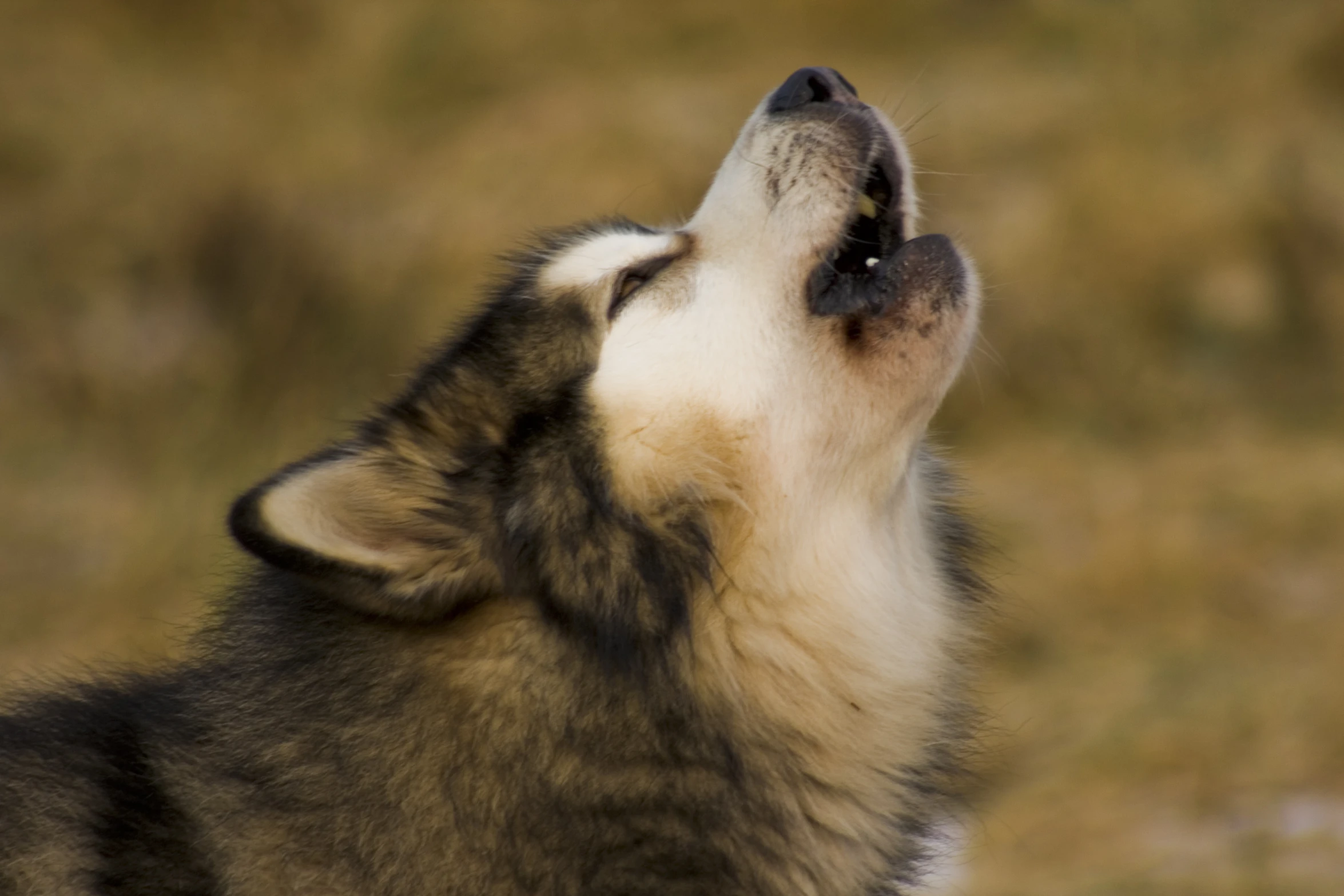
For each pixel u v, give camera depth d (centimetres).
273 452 3117
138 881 1082
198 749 1127
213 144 4147
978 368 3312
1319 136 3716
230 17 4847
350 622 1127
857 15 4441
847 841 1181
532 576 1118
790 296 1232
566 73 4347
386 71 4428
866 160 1276
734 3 4509
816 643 1184
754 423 1187
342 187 3844
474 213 3638
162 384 3575
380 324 3519
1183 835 1908
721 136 3794
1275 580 2564
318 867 1080
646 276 1245
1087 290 3419
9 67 4553
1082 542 2716
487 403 1188
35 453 3416
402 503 1145
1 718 1184
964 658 1334
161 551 2745
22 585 2777
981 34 4366
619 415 1174
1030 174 3644
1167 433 3238
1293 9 4172
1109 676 2311
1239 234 3494
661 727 1110
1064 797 2030
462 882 1080
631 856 1095
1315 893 1731
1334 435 3166
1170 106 3819
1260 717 2141
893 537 1262
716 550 1168
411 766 1090
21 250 3900
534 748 1094
